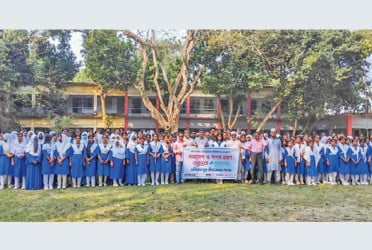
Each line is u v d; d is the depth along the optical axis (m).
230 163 8.66
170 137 8.69
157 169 8.48
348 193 7.95
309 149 8.74
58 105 8.93
